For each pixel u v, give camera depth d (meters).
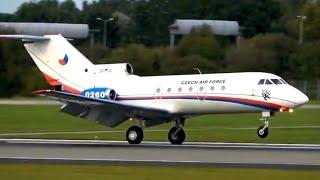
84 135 175.12
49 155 115.69
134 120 149.00
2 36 152.88
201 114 146.75
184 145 141.38
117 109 142.88
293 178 87.31
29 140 158.50
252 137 167.88
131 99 149.38
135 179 87.19
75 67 155.38
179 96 145.00
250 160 106.56
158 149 127.81
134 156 113.62
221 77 144.12
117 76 152.38
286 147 134.75
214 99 142.50
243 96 141.12
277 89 139.75
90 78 153.75
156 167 98.06
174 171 94.00
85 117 147.38
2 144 141.75
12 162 104.31
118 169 96.12
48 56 157.38
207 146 137.50
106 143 147.75
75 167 98.31
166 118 147.38
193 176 89.44
